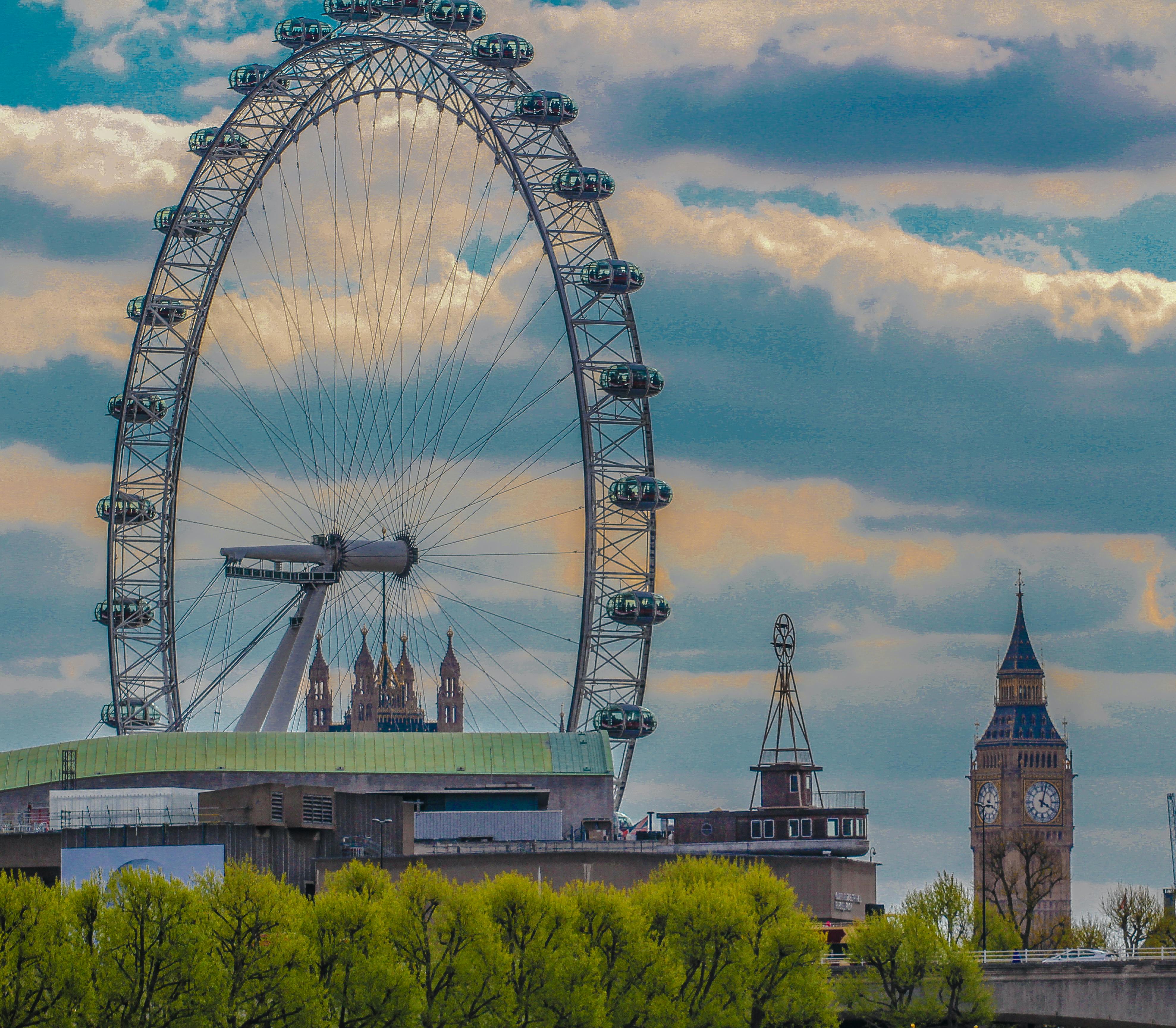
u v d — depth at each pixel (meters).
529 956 173.00
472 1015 167.88
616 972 177.38
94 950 156.25
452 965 168.25
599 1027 171.50
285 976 158.88
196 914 159.88
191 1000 156.00
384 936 165.50
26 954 154.00
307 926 164.62
